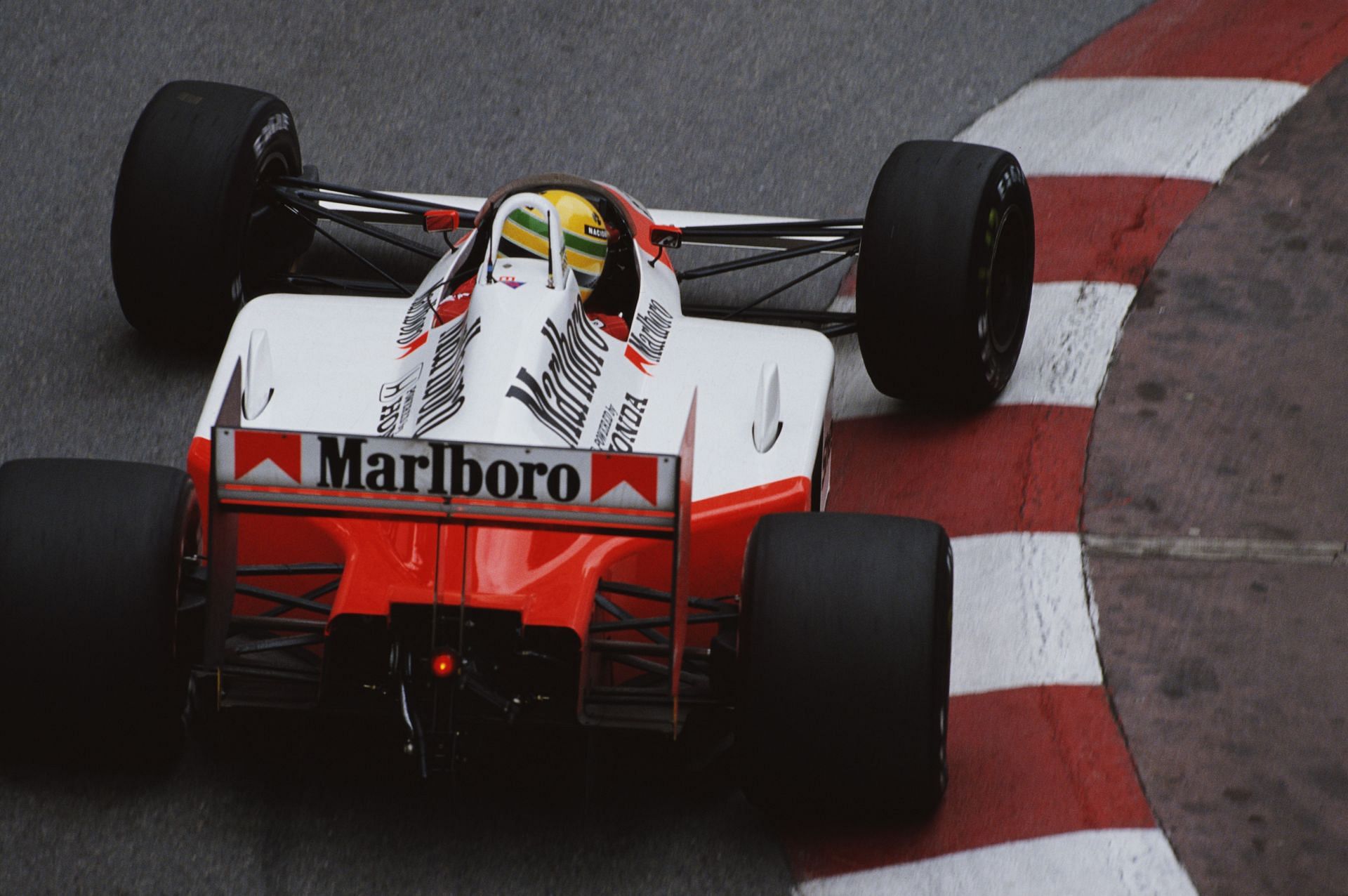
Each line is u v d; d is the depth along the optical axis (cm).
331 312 2195
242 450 1568
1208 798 1862
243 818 1770
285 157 2722
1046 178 3184
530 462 1564
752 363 2130
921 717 1648
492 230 1980
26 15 3612
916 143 2508
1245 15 3741
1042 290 2870
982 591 2212
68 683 1648
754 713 1658
